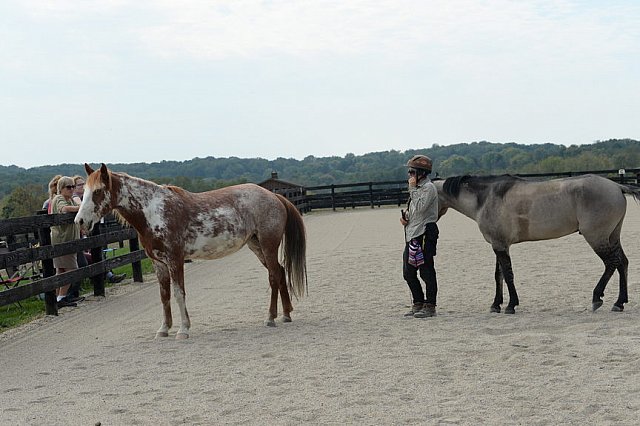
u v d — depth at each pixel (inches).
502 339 272.2
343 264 550.9
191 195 333.1
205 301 420.8
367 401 205.3
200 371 253.3
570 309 331.9
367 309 362.3
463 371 230.8
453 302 368.2
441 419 186.5
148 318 372.2
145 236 317.7
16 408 220.7
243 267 586.2
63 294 427.8
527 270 462.3
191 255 328.2
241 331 323.9
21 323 375.2
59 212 432.5
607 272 323.3
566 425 177.3
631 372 217.8
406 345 273.3
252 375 242.7
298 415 196.4
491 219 334.6
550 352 248.2
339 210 1451.8
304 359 261.1
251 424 191.6
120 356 286.2
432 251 328.5
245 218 334.3
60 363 280.7
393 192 1473.9
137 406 214.7
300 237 348.5
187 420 198.1
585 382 210.5
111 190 311.0
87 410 214.1
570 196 322.0
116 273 579.8
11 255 349.7
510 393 204.8
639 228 697.6
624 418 179.2
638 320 298.8
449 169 3026.6
